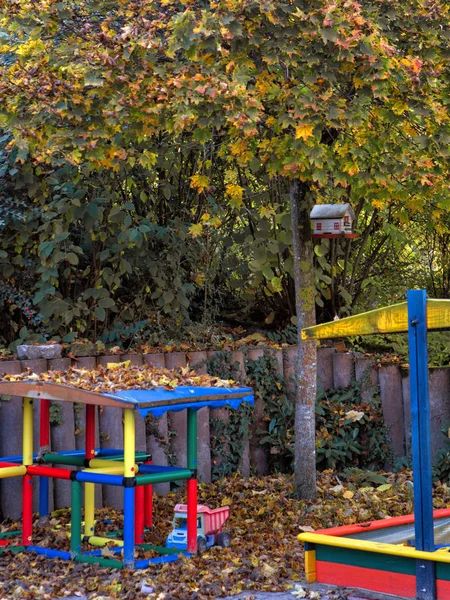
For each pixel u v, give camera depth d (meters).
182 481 8.18
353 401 9.38
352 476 8.52
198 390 5.98
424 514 4.61
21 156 7.55
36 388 5.77
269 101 6.96
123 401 5.39
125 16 6.79
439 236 11.75
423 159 6.67
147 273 10.06
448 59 7.08
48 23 6.66
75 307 8.89
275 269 10.73
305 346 7.76
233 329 10.85
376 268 11.95
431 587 4.53
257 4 6.15
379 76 6.27
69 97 6.43
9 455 7.08
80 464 6.48
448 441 8.98
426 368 4.57
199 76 6.02
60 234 8.54
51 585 5.23
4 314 9.23
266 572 5.42
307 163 6.49
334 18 6.11
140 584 5.17
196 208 10.60
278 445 8.84
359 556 4.92
